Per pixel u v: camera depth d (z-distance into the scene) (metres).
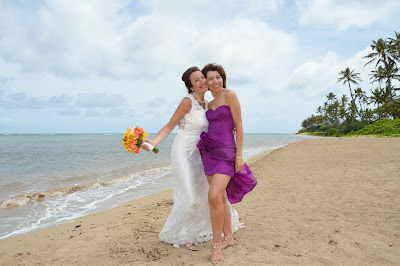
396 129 26.41
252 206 4.74
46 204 6.49
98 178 10.30
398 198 4.26
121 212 5.42
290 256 2.58
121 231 3.80
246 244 2.96
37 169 12.85
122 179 9.91
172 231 3.00
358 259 2.44
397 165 7.23
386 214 3.59
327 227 3.31
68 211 5.91
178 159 2.97
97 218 5.17
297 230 3.31
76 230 4.48
